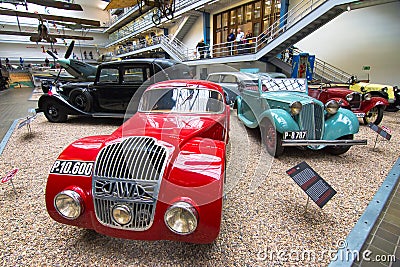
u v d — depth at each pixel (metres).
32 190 2.60
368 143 4.27
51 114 5.85
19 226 1.98
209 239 1.46
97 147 1.76
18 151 3.83
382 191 2.54
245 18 12.69
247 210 2.22
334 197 2.45
